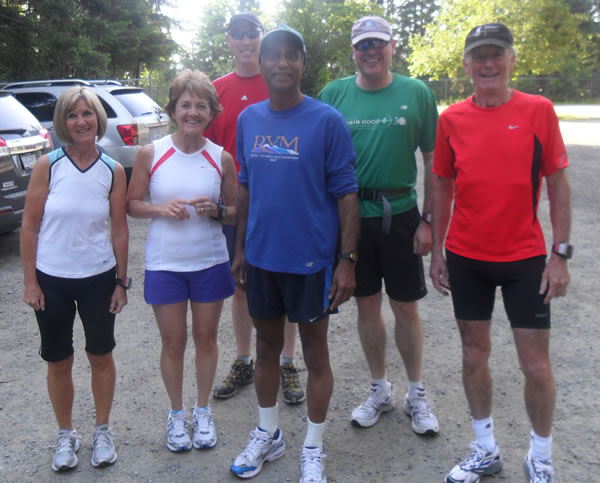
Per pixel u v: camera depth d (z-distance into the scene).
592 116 25.53
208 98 2.85
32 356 4.05
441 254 2.79
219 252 2.99
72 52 17.16
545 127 2.41
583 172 10.84
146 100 9.31
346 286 2.61
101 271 2.75
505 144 2.44
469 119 2.53
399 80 3.02
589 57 40.97
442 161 2.69
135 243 6.86
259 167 2.56
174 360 2.97
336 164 2.52
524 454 2.87
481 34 2.40
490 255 2.51
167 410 3.36
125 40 24.92
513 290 2.50
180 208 2.82
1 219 5.72
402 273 3.06
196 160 2.93
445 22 27.34
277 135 2.52
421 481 2.70
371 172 3.01
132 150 8.37
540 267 2.47
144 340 4.31
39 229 2.72
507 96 2.49
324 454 2.75
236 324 3.52
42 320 2.72
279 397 3.49
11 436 3.09
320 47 27.55
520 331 2.49
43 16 16.58
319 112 2.51
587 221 7.48
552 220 2.48
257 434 2.84
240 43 3.49
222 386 3.47
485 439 2.66
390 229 3.00
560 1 25.48
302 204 2.52
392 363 3.89
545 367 2.46
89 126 2.63
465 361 2.65
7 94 6.22
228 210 2.93
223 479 2.75
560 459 2.82
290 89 2.48
